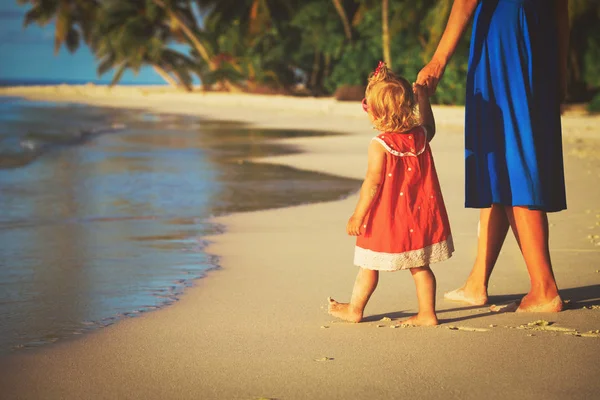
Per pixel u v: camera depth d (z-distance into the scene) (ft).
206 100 165.27
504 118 14.66
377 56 144.46
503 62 14.69
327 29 159.74
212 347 12.46
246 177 40.98
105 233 24.91
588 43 113.39
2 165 47.88
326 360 11.65
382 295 15.97
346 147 59.57
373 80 13.52
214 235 24.14
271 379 10.86
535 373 10.86
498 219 15.37
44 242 23.34
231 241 22.93
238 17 183.52
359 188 36.37
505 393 10.12
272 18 175.32
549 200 14.52
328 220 26.76
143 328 13.74
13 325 14.14
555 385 10.39
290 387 10.52
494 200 14.65
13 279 18.25
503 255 19.86
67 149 59.82
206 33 188.96
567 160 45.21
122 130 83.20
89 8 209.67
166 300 15.93
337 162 48.37
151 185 37.93
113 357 12.04
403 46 140.77
